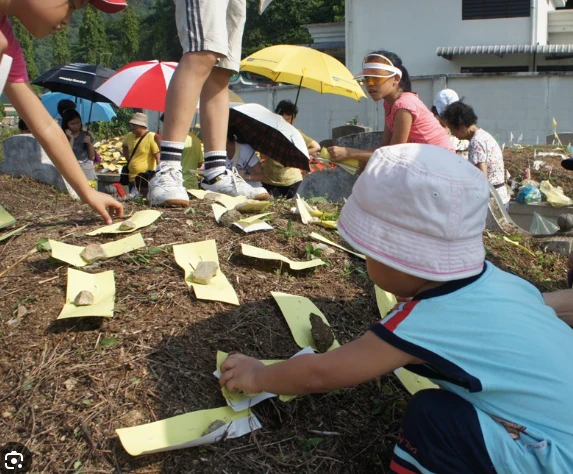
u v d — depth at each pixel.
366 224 1.74
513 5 22.03
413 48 23.12
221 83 3.88
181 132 3.50
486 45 22.50
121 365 2.25
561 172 9.13
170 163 3.53
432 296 1.76
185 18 3.31
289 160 5.73
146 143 8.00
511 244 4.52
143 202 3.71
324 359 1.83
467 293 1.75
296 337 2.51
